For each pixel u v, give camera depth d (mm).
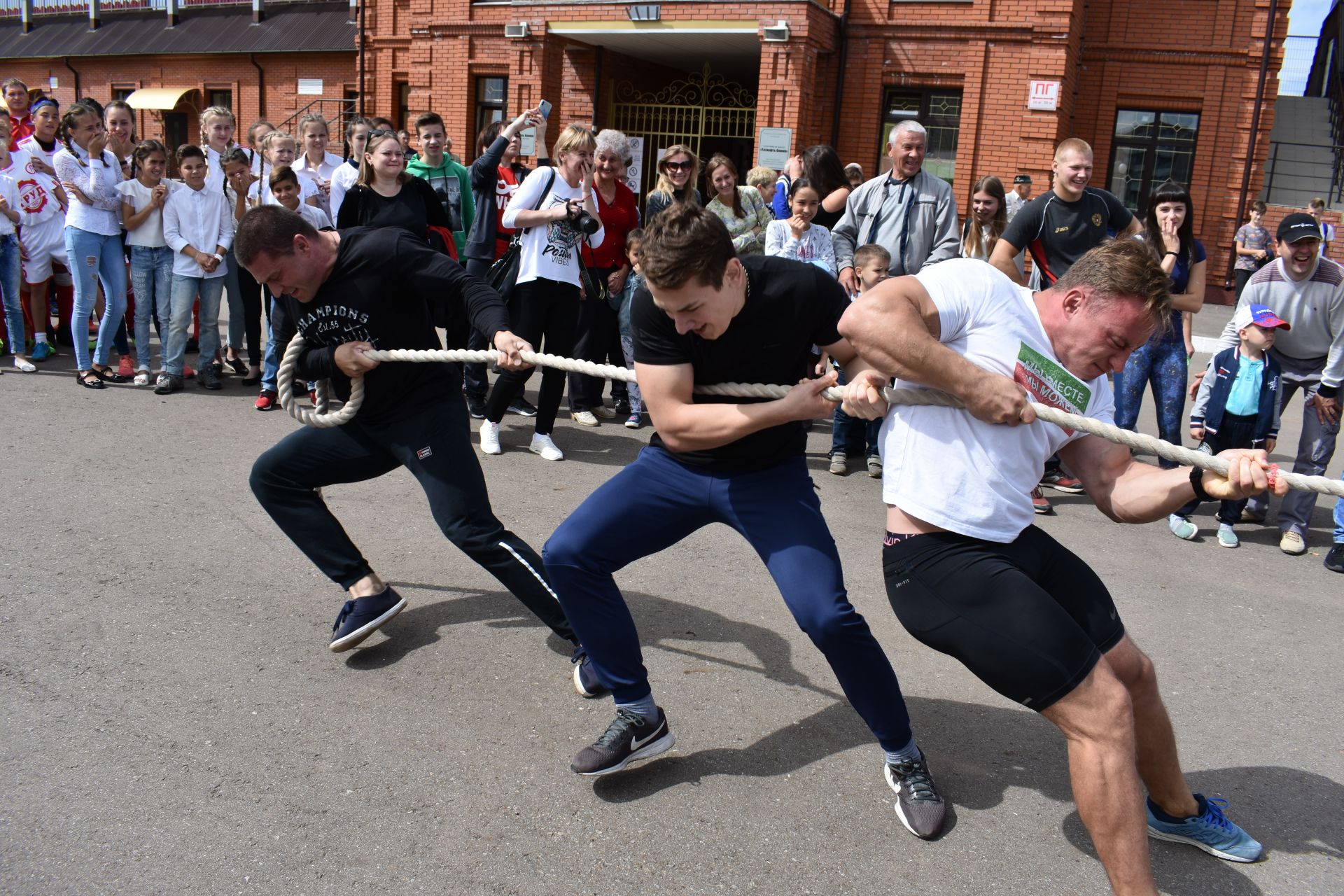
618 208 7047
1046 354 2598
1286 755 3426
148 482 5602
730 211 7168
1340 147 18516
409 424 3609
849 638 2773
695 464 2961
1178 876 2777
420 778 3047
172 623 3971
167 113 25000
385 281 3473
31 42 27078
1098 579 2760
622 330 7523
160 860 2641
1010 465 2590
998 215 6852
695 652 3961
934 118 15617
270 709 3391
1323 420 5504
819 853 2795
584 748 3072
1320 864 2850
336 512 5328
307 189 8281
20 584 4230
